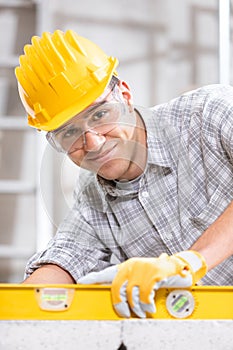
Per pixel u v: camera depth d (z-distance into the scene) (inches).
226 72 156.3
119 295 54.1
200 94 75.5
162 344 51.6
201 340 51.6
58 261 75.4
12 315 53.6
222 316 54.9
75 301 54.4
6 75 211.6
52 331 51.0
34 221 215.6
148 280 53.6
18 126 209.9
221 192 73.0
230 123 69.7
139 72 218.4
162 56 218.5
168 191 73.9
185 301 55.0
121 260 79.7
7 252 209.0
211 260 60.9
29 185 208.8
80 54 71.6
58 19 217.0
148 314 54.6
